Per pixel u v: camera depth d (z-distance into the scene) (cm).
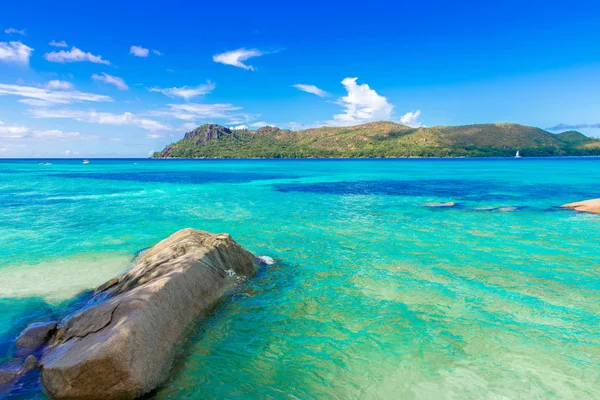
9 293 886
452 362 614
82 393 495
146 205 2516
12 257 1204
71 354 529
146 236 1536
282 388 545
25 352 612
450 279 1012
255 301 858
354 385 554
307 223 1852
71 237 1512
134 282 800
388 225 1794
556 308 821
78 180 5056
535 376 576
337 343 672
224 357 620
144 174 6750
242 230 1677
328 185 4309
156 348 575
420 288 945
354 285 968
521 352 644
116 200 2805
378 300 868
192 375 568
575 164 10875
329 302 855
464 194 3219
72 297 864
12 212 2169
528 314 791
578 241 1446
